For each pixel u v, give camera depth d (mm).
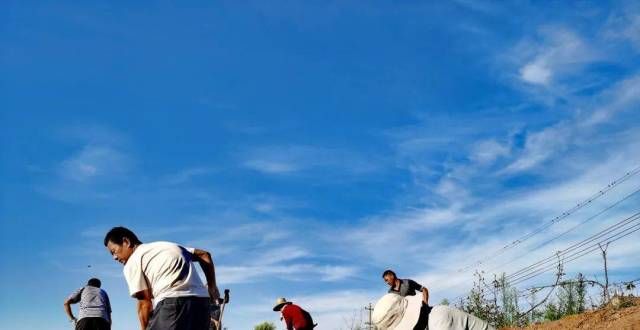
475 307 19672
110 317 10945
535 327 15602
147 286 5164
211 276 5570
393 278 12430
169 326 4977
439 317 5859
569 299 16547
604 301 14844
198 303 5145
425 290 12359
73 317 11086
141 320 5168
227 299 8945
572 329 13422
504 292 18953
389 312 5828
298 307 12789
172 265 5137
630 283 14281
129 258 5230
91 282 11250
